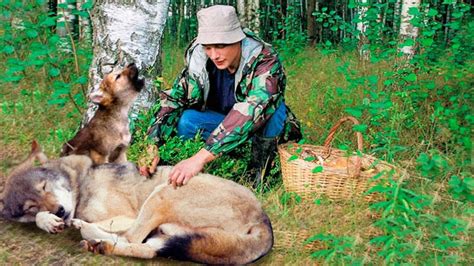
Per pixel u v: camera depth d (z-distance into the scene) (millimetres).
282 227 4160
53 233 3814
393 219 3912
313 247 3955
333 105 6477
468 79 6805
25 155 5348
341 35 13250
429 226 4074
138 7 5551
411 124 5715
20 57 7414
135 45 5578
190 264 3705
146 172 4000
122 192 3959
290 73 8344
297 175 4445
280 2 13438
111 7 5531
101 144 4680
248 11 11625
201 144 4879
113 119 4707
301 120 6227
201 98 4949
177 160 4789
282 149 4688
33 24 7141
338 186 4348
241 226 3730
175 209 3766
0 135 5699
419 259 3770
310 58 9883
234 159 5008
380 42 7816
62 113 6223
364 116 6016
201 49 4770
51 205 3869
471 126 5719
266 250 3678
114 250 3666
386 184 4234
